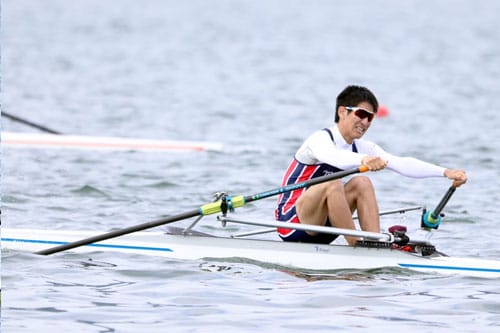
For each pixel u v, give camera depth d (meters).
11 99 108.44
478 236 41.88
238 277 32.44
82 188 52.34
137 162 63.91
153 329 26.38
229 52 191.38
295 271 33.62
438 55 187.75
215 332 26.19
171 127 87.56
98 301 29.17
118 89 123.31
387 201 50.84
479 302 29.77
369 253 34.09
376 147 35.69
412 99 115.94
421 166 34.56
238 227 43.22
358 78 144.00
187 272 32.88
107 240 35.50
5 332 25.88
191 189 54.03
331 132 35.16
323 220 34.84
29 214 45.00
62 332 26.00
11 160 62.84
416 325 27.17
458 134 82.88
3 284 30.84
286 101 112.69
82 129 85.38
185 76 144.38
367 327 26.88
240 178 58.25
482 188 55.25
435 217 35.41
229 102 110.25
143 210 47.19
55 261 33.97
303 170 35.50
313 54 188.62
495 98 116.69
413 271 33.78
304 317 27.80
